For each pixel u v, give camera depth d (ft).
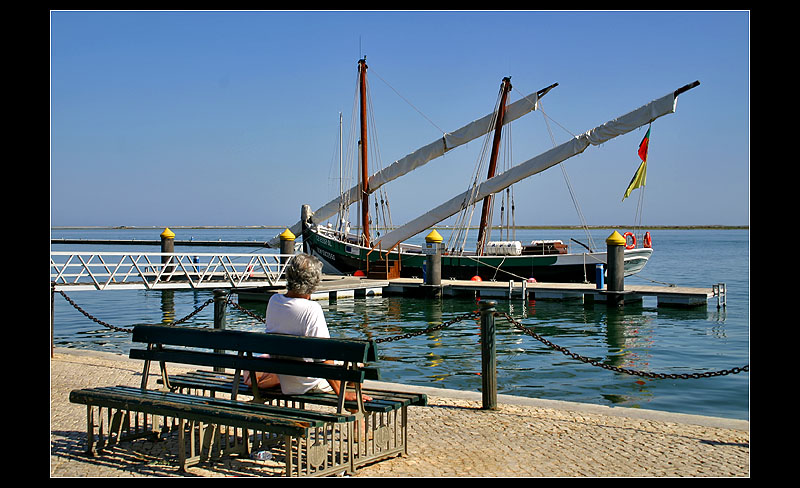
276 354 20.45
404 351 60.95
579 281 117.60
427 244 108.99
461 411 28.91
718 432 25.52
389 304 102.53
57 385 33.86
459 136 127.13
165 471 20.65
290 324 21.49
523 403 30.40
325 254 139.85
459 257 123.95
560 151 114.52
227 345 21.52
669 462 21.94
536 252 124.26
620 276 94.79
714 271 179.93
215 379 24.85
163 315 94.94
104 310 101.45
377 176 135.85
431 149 128.77
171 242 134.82
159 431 24.39
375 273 124.98
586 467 21.43
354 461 21.03
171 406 20.76
